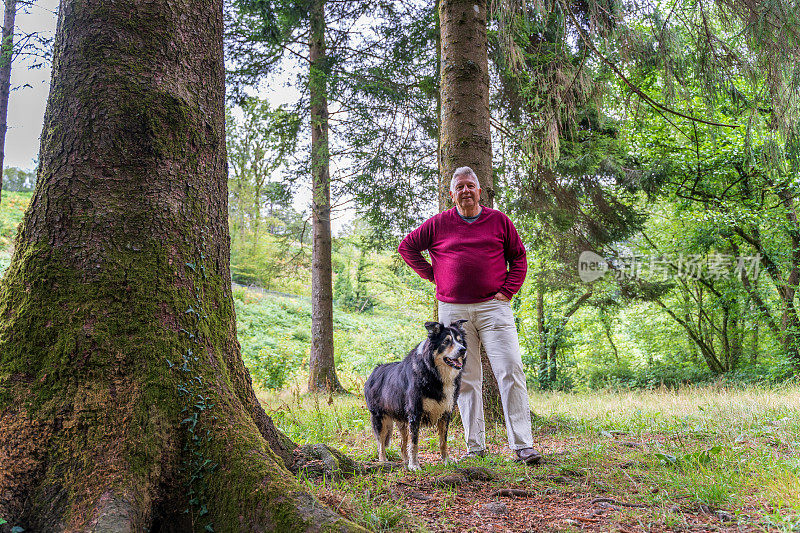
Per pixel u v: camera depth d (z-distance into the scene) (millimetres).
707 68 5727
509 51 5562
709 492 2561
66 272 2277
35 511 1976
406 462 3723
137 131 2455
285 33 10383
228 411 2439
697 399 7832
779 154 5977
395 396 3836
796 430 4316
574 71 6109
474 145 5352
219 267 2771
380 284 29828
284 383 13438
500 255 4035
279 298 25469
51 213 2340
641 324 16766
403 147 10125
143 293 2352
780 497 2387
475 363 4074
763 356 14742
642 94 5941
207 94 2777
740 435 4320
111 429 2125
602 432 4879
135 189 2428
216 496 2186
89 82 2439
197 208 2643
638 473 3105
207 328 2584
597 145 9727
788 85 5363
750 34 5270
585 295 14430
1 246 18281
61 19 2582
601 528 2229
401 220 10648
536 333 16484
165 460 2207
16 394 2139
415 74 9641
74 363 2180
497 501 2635
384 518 2221
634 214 11555
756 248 13594
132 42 2508
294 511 1998
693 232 13578
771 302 14258
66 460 2055
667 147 12977
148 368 2275
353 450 4402
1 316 2289
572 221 10852
